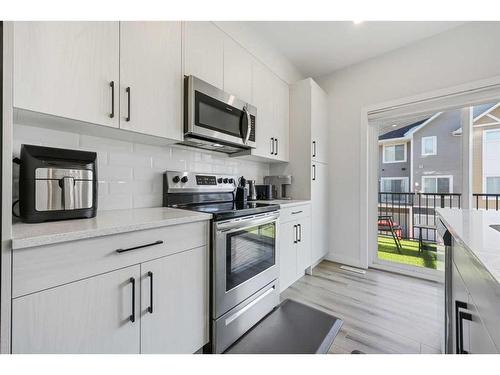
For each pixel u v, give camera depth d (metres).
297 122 2.68
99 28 1.09
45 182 0.95
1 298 0.67
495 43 2.01
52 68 0.94
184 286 1.19
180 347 1.17
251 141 1.98
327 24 2.12
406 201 2.90
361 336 1.52
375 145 2.84
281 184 2.67
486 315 0.65
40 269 0.74
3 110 0.67
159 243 1.07
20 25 0.87
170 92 1.40
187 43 1.50
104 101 1.10
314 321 0.86
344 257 2.92
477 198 2.24
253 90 2.11
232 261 1.44
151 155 1.66
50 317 0.76
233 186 2.21
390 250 3.06
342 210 2.94
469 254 0.68
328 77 3.05
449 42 2.22
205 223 1.31
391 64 2.57
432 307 1.88
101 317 0.88
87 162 1.09
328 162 3.05
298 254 2.32
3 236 0.66
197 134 1.50
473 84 2.09
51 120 1.03
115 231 0.90
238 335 1.48
